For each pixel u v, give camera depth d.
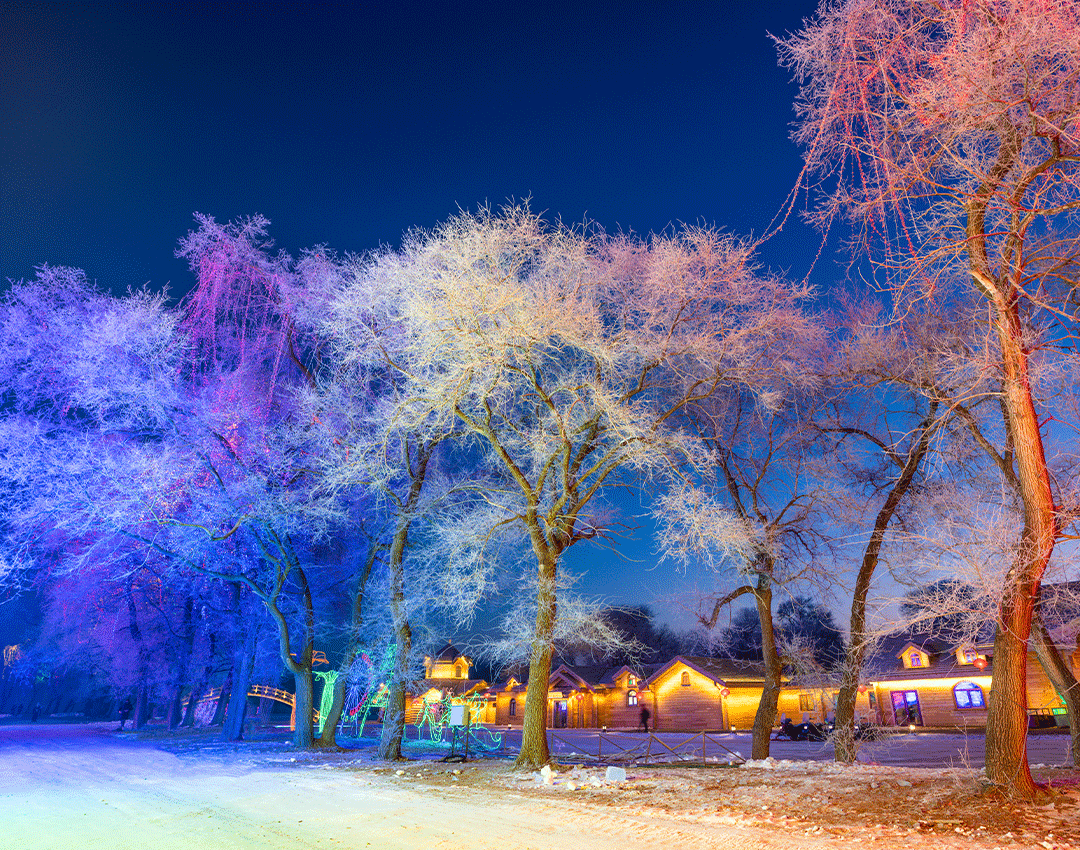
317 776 14.38
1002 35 6.96
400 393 17.28
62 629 34.81
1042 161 8.08
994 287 8.55
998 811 7.85
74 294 18.84
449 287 12.47
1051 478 9.91
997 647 8.94
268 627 26.16
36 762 19.05
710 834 7.71
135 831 8.60
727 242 13.31
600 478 14.37
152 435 19.17
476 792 11.47
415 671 18.97
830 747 27.84
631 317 14.33
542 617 14.62
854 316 14.73
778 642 17.41
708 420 16.67
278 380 21.11
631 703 46.53
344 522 21.22
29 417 18.39
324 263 20.05
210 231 19.83
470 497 18.19
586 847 7.25
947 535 9.34
